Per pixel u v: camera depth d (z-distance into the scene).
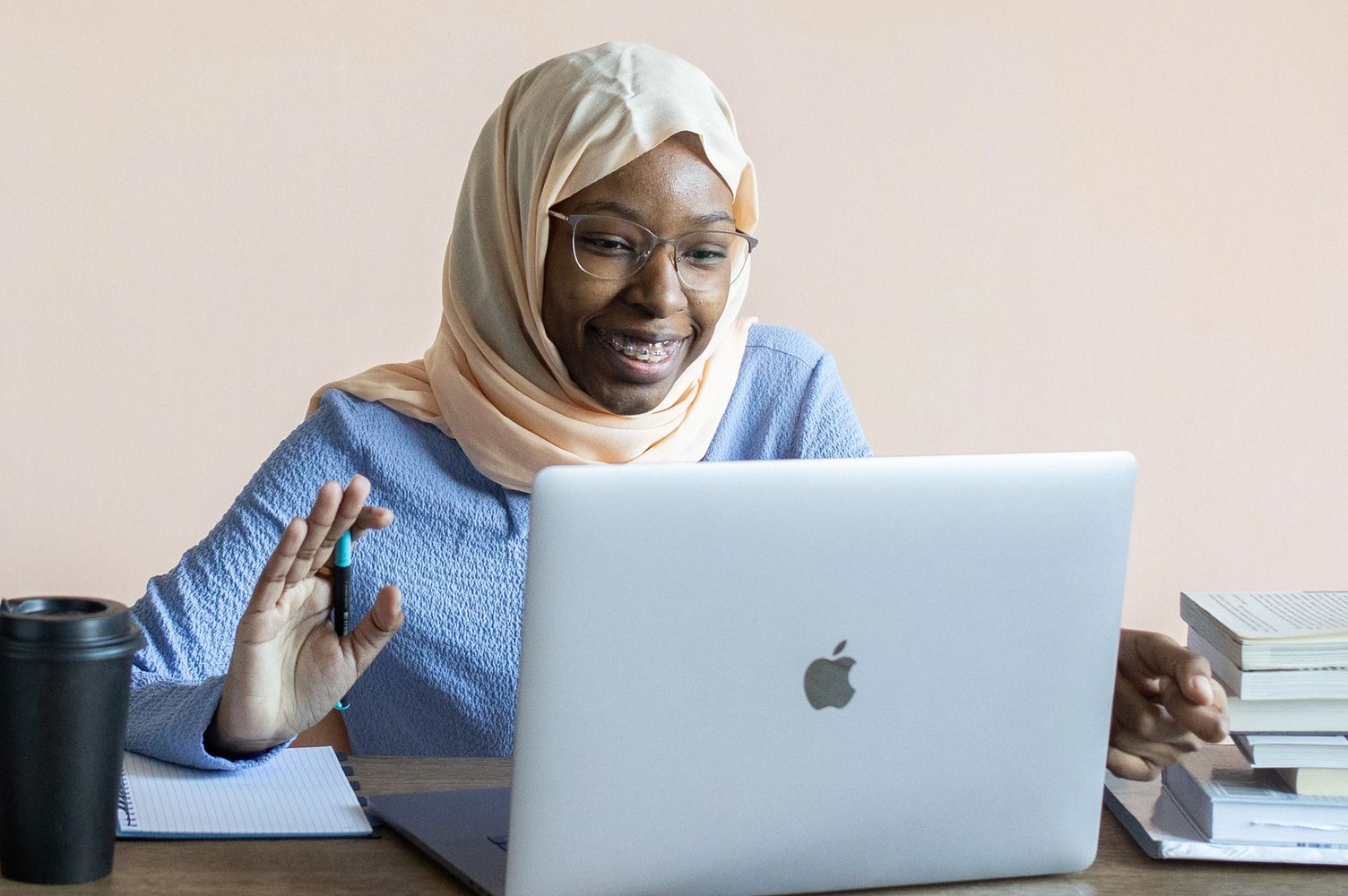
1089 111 3.29
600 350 1.62
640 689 0.98
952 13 3.22
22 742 1.00
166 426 3.07
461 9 3.07
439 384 1.75
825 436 1.84
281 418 3.12
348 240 3.09
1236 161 3.32
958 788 1.09
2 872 1.03
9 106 2.94
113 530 3.08
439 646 1.72
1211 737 1.19
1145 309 3.34
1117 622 1.10
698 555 0.97
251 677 1.22
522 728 0.97
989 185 3.28
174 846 1.12
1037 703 1.09
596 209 1.57
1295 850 1.18
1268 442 3.40
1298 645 1.18
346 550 1.24
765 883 1.06
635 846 1.01
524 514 1.74
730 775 1.02
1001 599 1.06
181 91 3.00
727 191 1.61
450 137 3.10
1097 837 1.17
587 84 1.60
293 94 3.04
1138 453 3.37
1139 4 3.27
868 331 3.28
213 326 3.07
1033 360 3.33
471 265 1.76
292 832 1.15
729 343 1.86
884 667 1.04
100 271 3.01
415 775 1.32
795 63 3.19
